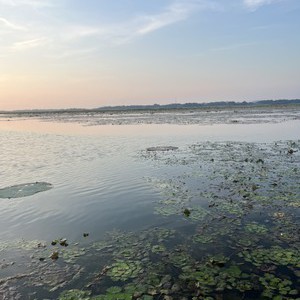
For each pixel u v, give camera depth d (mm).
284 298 7262
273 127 51594
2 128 66188
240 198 14672
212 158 24969
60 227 12234
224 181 17797
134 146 33531
